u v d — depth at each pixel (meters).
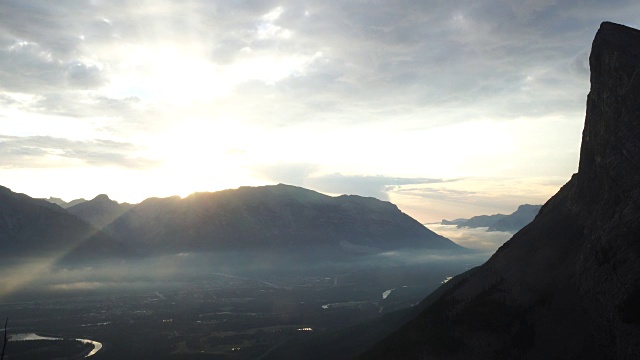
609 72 79.44
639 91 68.00
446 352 72.38
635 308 50.12
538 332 66.69
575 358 57.78
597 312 58.84
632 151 63.19
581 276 67.38
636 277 50.97
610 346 53.69
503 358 65.44
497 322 73.50
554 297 71.50
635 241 54.09
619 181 64.06
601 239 62.47
